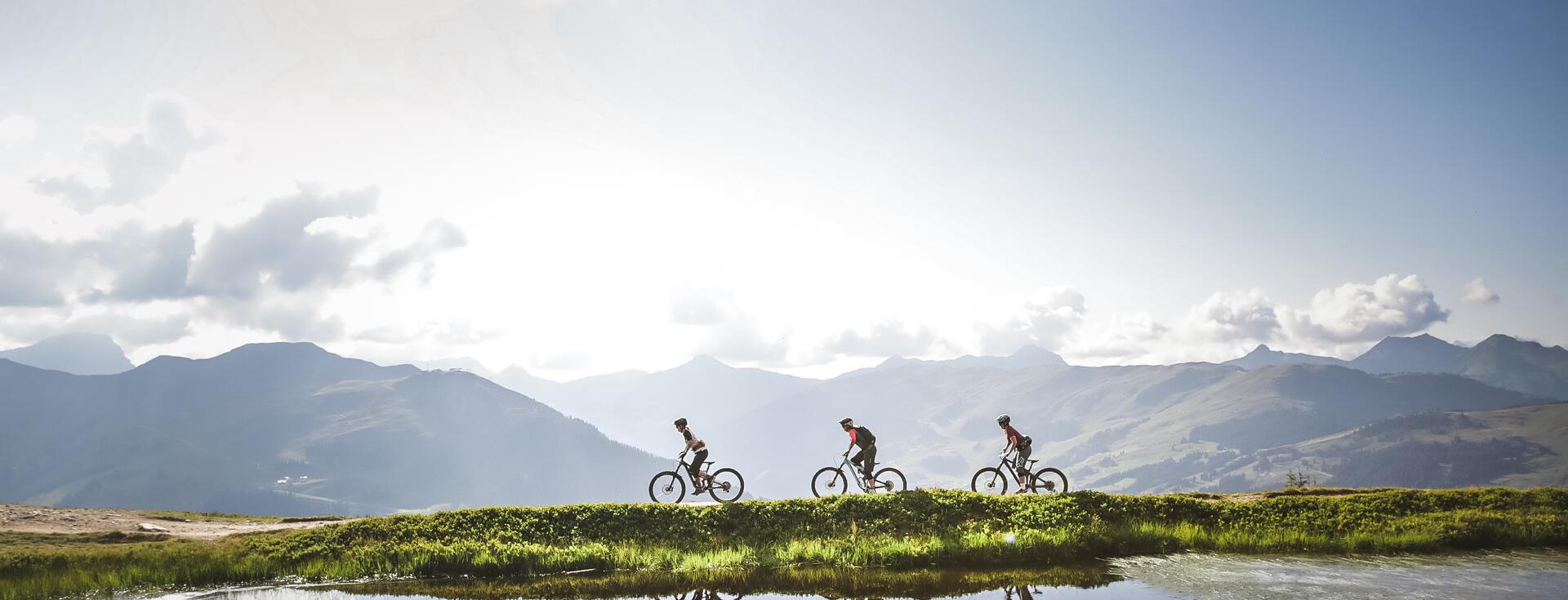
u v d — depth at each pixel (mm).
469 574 28141
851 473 33156
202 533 31547
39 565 25953
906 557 28578
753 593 25109
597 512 32469
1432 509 32062
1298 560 27328
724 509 32438
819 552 29219
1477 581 23625
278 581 27000
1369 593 22469
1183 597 22594
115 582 25438
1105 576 25562
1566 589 22547
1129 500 32688
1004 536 29516
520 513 32562
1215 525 31375
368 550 29172
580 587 26281
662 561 29156
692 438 32844
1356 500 32844
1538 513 31250
